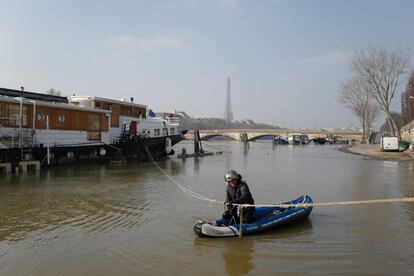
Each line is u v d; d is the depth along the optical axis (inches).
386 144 2074.3
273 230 467.5
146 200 681.0
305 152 2388.0
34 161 1133.1
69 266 362.9
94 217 553.0
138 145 1537.9
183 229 483.8
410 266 353.4
